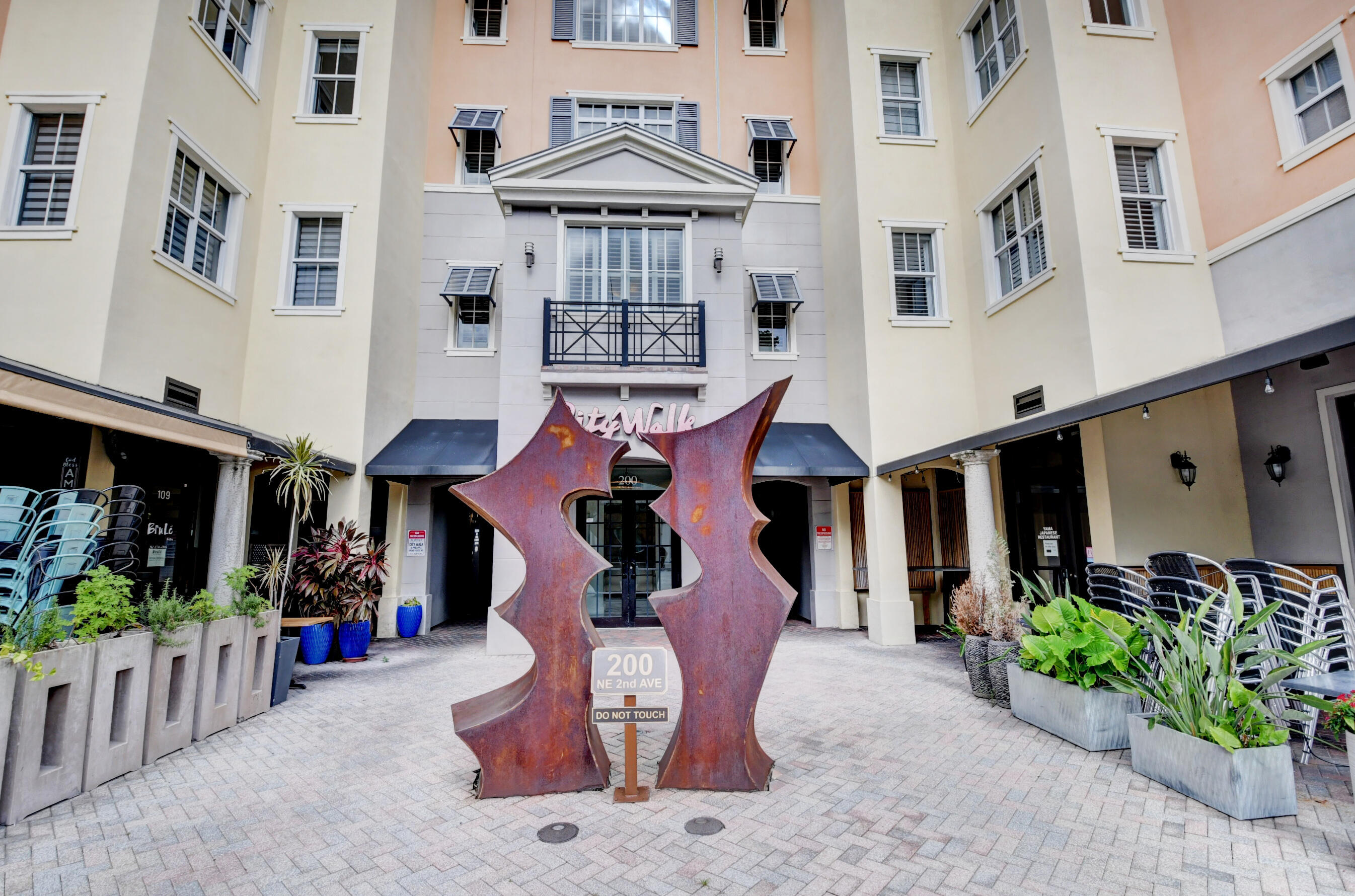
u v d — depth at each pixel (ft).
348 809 12.70
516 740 13.47
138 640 15.05
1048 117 27.71
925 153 36.50
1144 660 15.70
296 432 31.83
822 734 17.22
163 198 25.86
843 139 37.91
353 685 23.65
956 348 34.55
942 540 37.29
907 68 38.29
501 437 31.04
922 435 33.47
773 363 39.52
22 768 12.03
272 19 34.71
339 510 31.17
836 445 36.09
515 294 32.07
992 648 20.42
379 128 34.96
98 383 22.62
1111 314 25.35
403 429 36.52
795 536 41.14
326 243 34.37
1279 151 23.40
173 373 26.71
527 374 31.50
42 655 12.52
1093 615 16.56
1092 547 26.18
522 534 14.20
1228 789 11.86
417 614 34.42
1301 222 22.58
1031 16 28.96
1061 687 16.70
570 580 14.11
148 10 25.44
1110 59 27.50
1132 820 11.84
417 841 11.36
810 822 12.02
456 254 39.73
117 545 17.93
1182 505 26.05
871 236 35.32
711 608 13.91
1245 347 24.67
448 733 17.71
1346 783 13.23
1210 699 13.20
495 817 12.34
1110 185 26.40
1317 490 24.07
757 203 41.06
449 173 40.88
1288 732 12.23
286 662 21.36
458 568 42.78
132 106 24.64
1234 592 13.94
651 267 33.24
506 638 29.55
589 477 14.53
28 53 24.82
